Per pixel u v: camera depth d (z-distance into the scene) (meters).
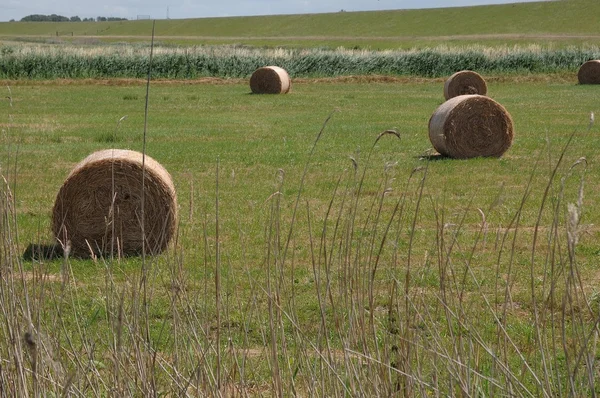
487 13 155.50
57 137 26.41
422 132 28.61
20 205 15.92
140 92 48.25
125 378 5.34
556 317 9.20
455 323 8.16
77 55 58.97
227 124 31.44
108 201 12.48
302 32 163.00
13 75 57.22
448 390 5.39
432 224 14.17
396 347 5.41
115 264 11.68
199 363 5.41
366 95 47.44
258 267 11.20
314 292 10.16
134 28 188.00
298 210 15.43
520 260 11.98
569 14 146.62
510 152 23.94
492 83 57.75
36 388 4.73
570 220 4.13
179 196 16.80
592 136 27.17
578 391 5.36
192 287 9.71
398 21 161.00
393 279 5.59
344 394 5.19
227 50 65.88
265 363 7.37
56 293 9.40
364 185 18.08
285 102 42.22
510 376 5.07
